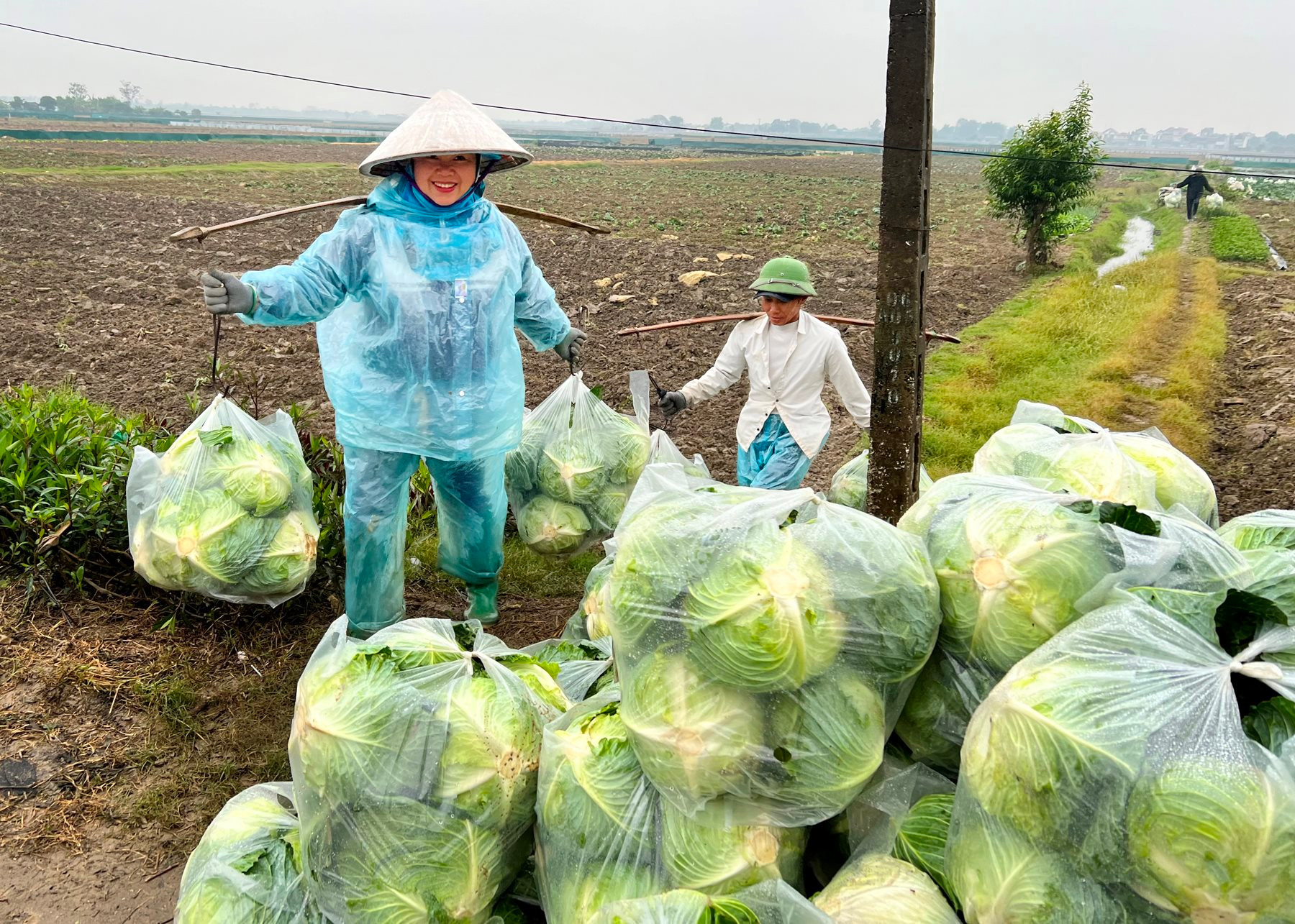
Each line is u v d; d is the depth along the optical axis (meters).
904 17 3.44
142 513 4.52
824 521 2.33
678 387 10.67
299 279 3.97
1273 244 29.17
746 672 2.10
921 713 2.44
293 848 2.65
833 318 5.66
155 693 4.16
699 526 2.30
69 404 6.25
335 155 59.56
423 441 4.29
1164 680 1.86
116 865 3.36
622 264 19.89
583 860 2.30
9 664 4.25
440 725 2.38
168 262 17.19
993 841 1.96
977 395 10.02
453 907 2.35
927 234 3.72
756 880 2.20
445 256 4.16
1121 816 1.75
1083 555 2.23
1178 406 10.02
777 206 36.94
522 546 6.00
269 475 4.48
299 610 4.96
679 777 2.17
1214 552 2.29
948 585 2.36
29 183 28.86
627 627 2.30
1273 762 1.72
